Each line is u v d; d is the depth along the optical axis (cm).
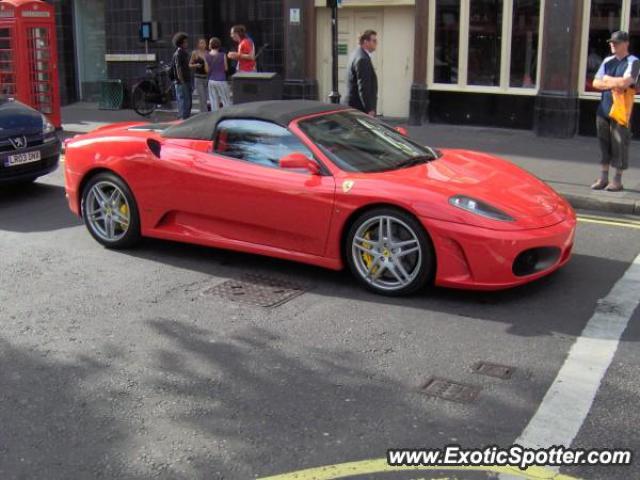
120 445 380
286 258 617
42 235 774
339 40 1548
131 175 684
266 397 426
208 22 1716
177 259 683
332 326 526
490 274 538
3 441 386
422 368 458
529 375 446
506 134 1331
